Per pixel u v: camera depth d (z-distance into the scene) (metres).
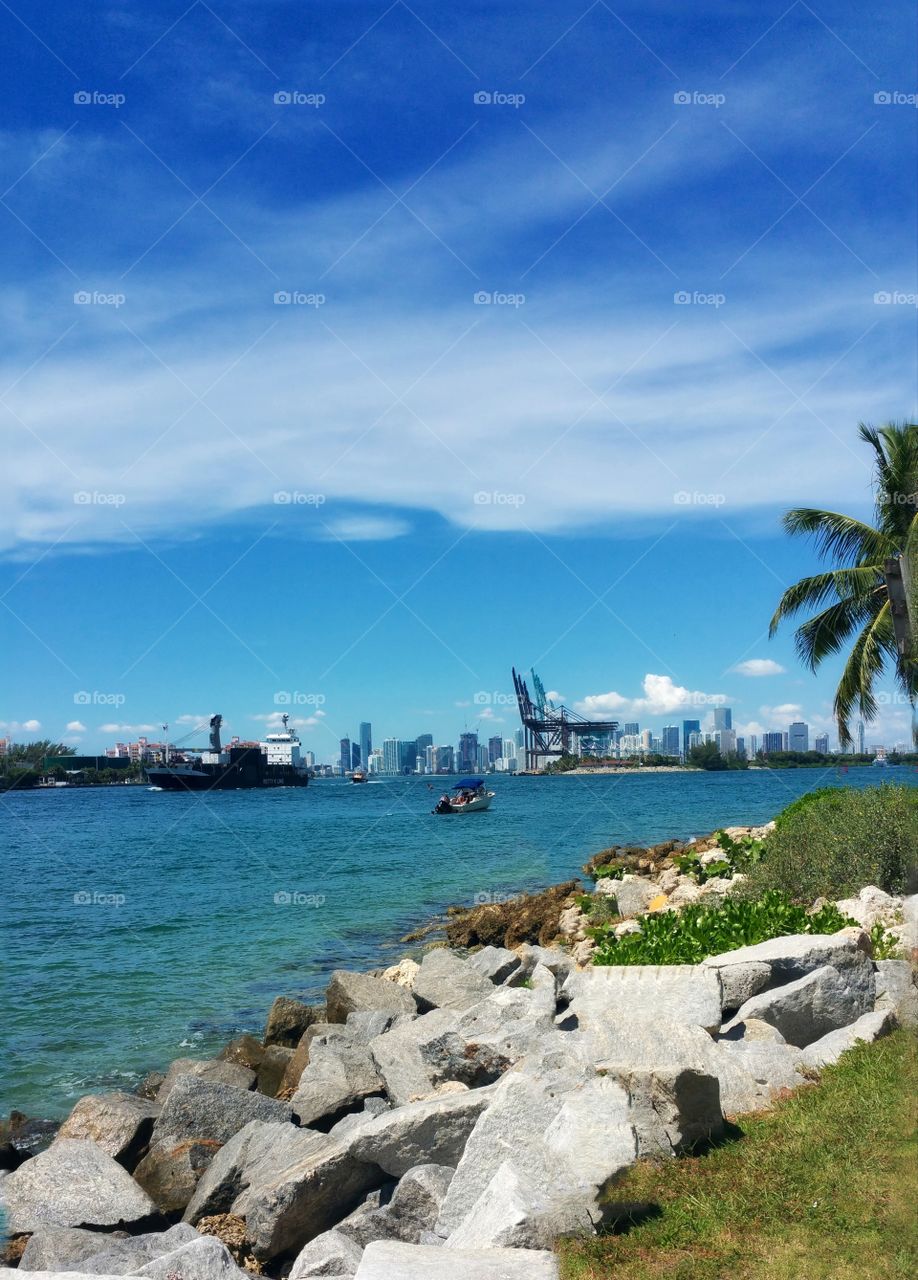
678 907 21.94
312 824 70.50
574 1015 12.44
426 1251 6.55
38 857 52.91
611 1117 7.60
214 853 52.91
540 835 57.81
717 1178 7.29
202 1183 10.73
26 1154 12.88
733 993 11.31
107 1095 13.16
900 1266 5.90
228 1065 14.90
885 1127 7.45
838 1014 10.70
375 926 30.11
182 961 25.09
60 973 23.78
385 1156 9.29
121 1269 8.42
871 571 30.72
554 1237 6.68
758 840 29.47
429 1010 17.11
